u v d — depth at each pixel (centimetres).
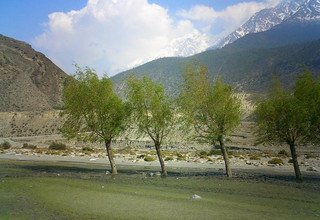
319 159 8044
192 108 5562
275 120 5266
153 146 12075
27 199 3631
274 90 5419
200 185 4650
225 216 2945
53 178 5256
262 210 3178
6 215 2988
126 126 6088
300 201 3638
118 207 3278
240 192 4147
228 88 5541
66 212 3102
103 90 6034
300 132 5194
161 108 5778
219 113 5366
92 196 3800
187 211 3120
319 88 5272
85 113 6025
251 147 10862
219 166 6938
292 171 6141
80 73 6147
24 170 6469
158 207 3272
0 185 4450
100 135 6022
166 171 6297
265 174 5778
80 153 9969
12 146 13012
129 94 5928
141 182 4909
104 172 6225
